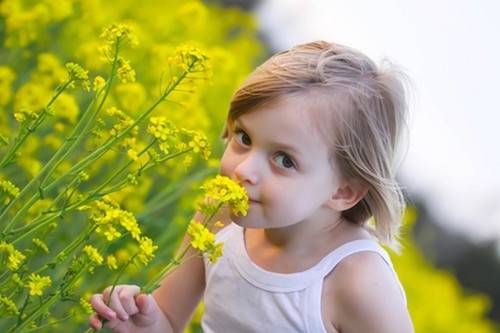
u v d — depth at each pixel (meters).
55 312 3.13
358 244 2.19
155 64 4.11
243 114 2.07
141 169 2.10
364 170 2.14
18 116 2.22
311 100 2.06
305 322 2.17
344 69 2.12
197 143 2.11
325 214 2.19
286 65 2.09
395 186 2.23
